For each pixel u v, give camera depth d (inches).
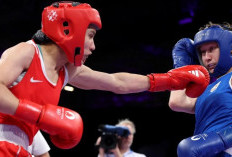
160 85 95.4
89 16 75.5
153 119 328.2
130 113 331.6
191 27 242.4
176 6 239.1
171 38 263.6
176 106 104.7
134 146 333.1
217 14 222.5
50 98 77.2
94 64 301.3
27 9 250.1
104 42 284.8
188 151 82.7
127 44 283.9
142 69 290.8
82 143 342.3
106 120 337.1
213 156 86.0
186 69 95.1
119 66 297.4
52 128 69.6
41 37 76.9
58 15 74.7
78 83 91.9
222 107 88.3
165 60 279.0
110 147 177.8
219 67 93.3
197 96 95.4
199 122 94.5
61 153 341.7
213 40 92.4
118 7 251.3
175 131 322.3
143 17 257.6
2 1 245.3
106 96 323.6
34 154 114.9
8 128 73.4
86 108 328.8
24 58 71.6
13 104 67.9
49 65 76.7
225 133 83.0
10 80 69.1
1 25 263.9
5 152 71.3
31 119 69.1
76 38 74.7
